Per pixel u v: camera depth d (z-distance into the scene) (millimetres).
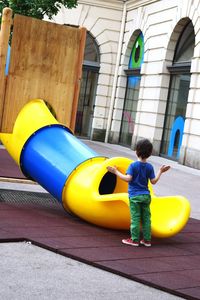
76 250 5770
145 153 6461
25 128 8367
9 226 6531
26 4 14758
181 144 18812
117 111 24656
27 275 4855
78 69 9562
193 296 4684
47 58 9164
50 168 7754
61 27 9242
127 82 24547
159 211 7047
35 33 8969
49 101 9305
